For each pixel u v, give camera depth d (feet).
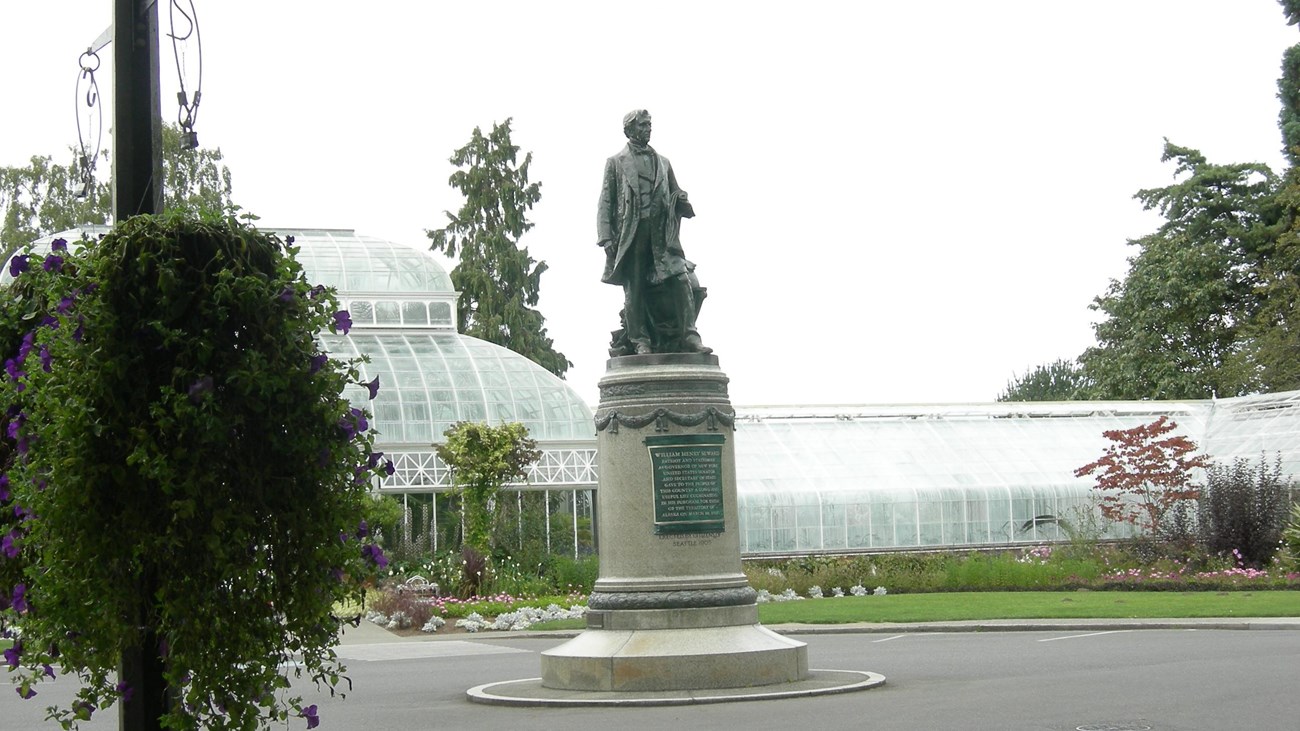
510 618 100.83
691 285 55.11
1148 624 79.10
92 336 21.77
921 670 58.34
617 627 50.55
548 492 142.20
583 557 134.82
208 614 22.11
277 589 22.67
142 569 22.03
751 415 155.84
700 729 40.01
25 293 25.46
